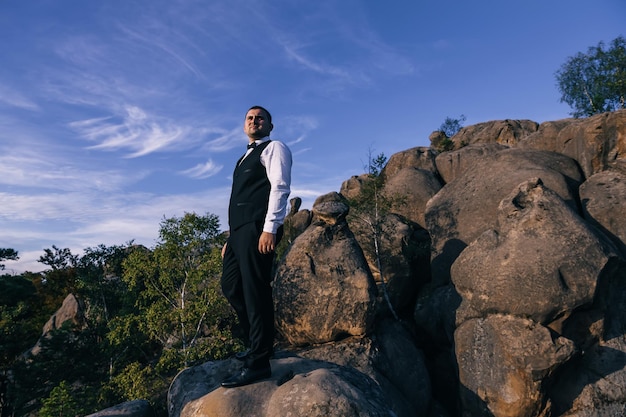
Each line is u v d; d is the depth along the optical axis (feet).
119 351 51.26
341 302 34.40
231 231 11.30
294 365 12.92
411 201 65.31
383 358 34.68
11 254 77.51
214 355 39.50
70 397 40.01
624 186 43.27
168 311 40.88
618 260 33.12
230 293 11.78
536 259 32.94
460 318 36.37
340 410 10.48
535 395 30.66
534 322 32.04
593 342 32.73
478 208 47.57
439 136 109.70
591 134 50.16
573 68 125.49
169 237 41.75
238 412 10.80
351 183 88.17
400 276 50.93
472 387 33.40
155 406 36.60
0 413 58.08
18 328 62.13
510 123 93.50
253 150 11.32
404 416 30.68
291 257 37.09
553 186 45.62
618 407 30.50
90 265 64.75
